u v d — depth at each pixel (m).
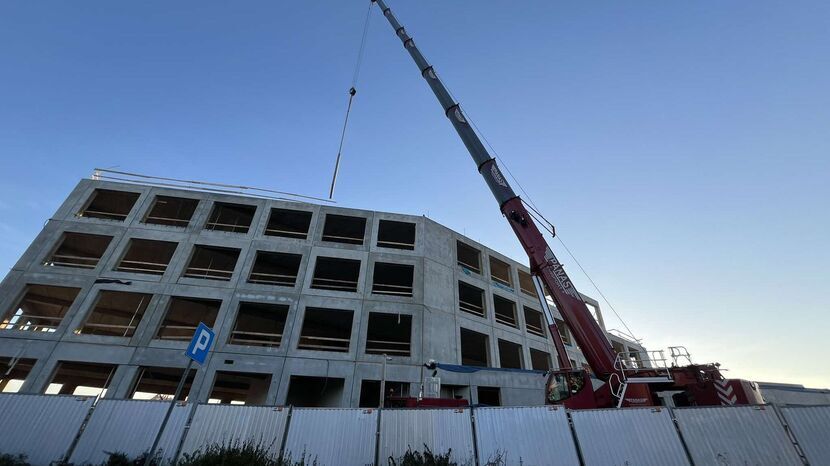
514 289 28.28
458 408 10.80
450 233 25.89
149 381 23.05
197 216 22.44
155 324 18.55
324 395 20.14
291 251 21.94
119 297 20.66
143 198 22.64
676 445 9.53
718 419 9.70
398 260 22.78
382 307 20.81
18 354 16.97
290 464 9.78
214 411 10.78
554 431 10.09
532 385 23.05
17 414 10.43
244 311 22.08
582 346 11.85
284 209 23.56
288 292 20.45
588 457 9.68
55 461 9.97
